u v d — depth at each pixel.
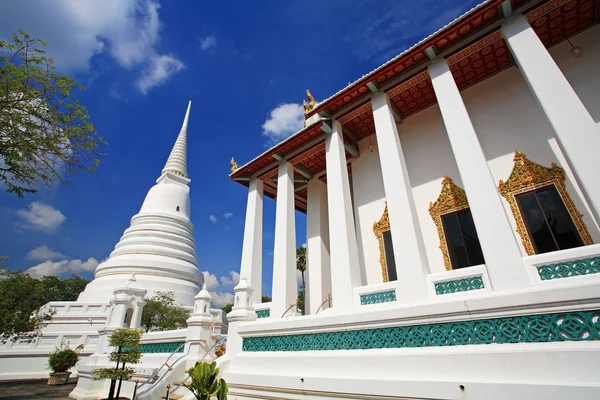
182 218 29.39
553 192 6.74
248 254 10.60
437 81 7.31
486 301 4.70
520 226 6.90
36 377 18.27
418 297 6.01
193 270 26.50
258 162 11.48
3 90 6.32
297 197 14.30
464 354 4.58
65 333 19.75
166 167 34.34
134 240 26.19
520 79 7.98
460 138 6.45
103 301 22.05
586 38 7.21
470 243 7.67
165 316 19.55
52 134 7.19
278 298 8.93
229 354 7.55
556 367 3.94
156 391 7.54
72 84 7.32
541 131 7.26
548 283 4.85
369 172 10.49
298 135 10.03
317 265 11.28
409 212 6.72
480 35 6.99
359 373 5.40
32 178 7.18
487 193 5.76
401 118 9.84
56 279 43.09
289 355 6.44
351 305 6.99
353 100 9.02
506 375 4.20
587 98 6.82
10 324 11.87
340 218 8.03
